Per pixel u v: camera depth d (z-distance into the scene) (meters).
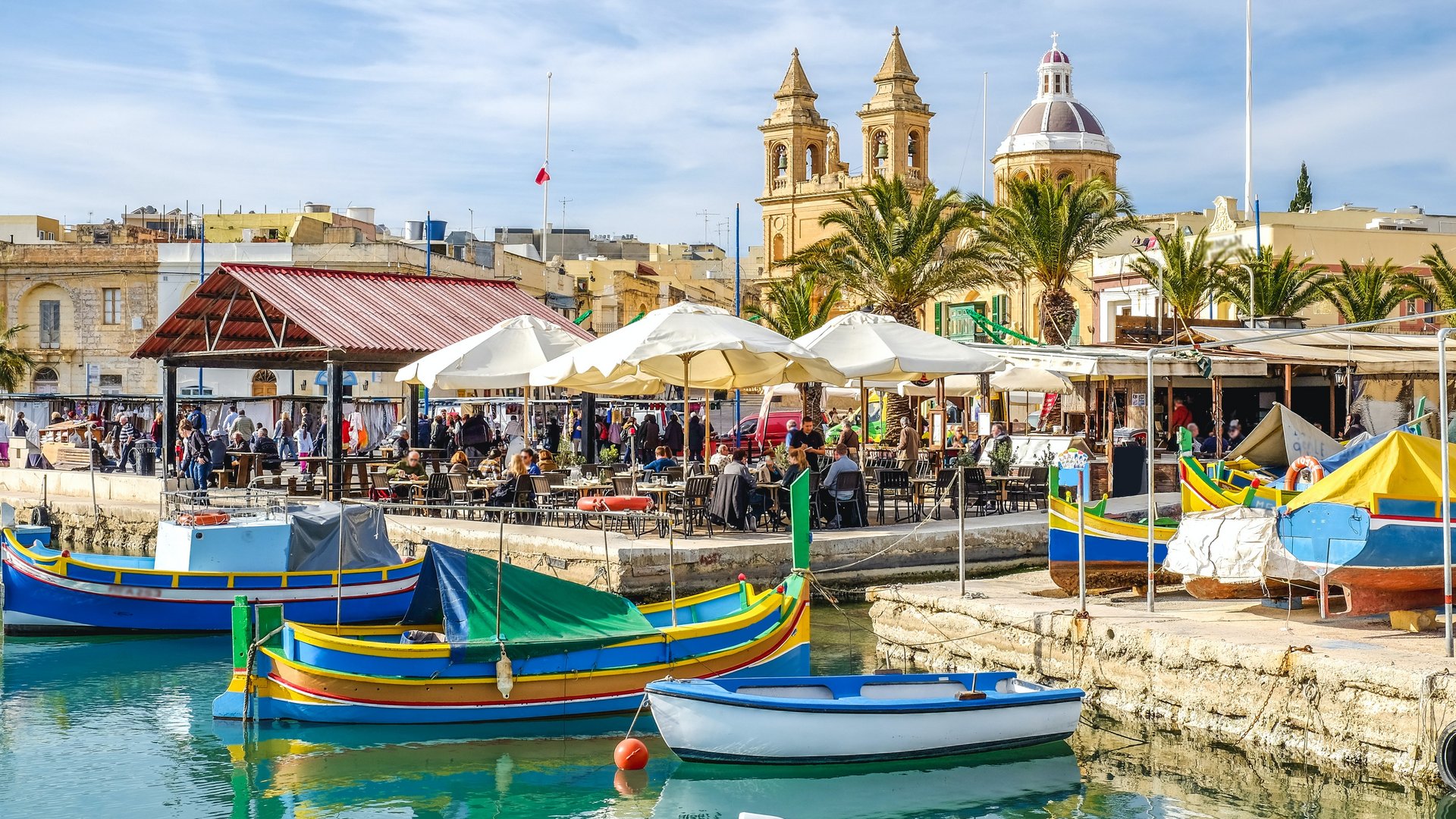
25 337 67.19
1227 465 26.50
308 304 32.03
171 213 94.75
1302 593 17.97
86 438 44.22
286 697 16.09
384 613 22.72
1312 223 64.50
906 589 19.39
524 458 26.55
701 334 22.20
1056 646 16.72
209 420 50.09
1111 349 36.78
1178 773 14.16
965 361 25.70
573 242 116.62
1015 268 47.06
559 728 16.06
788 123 88.81
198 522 22.62
